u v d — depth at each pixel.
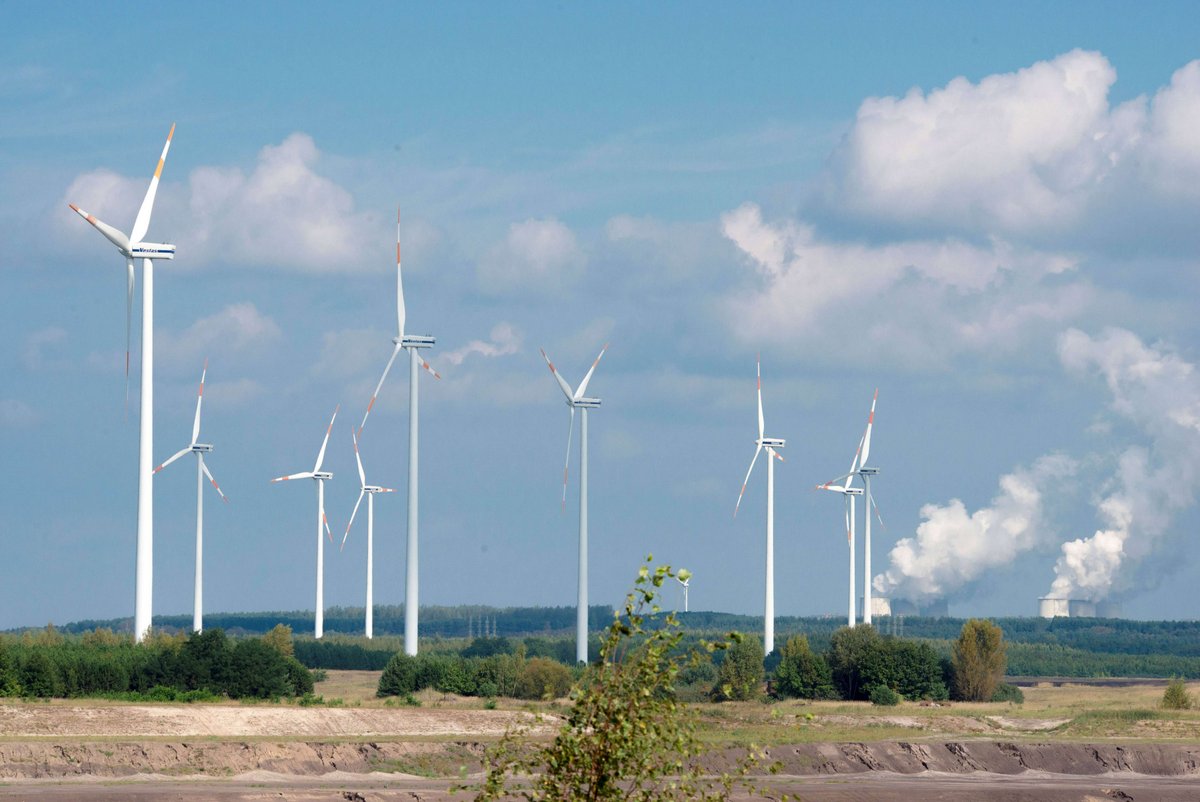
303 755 124.38
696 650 35.25
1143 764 150.38
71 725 136.00
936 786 130.12
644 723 34.81
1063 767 148.88
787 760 139.88
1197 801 126.88
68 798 97.88
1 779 109.31
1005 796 125.06
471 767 128.38
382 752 128.62
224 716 148.50
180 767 117.56
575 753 35.41
